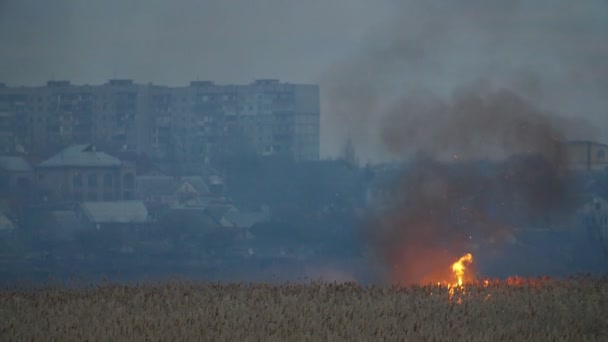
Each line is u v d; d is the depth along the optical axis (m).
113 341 47.78
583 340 49.25
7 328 51.81
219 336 48.94
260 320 54.09
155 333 49.38
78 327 51.75
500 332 50.28
